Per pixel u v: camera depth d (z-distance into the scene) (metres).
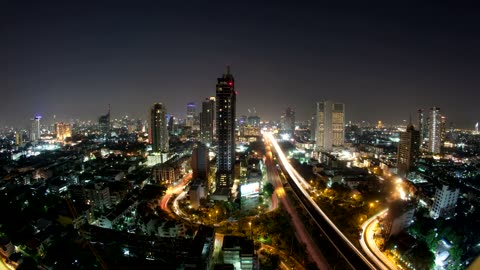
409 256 180.62
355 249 199.88
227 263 171.75
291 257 189.88
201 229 197.38
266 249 199.38
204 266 164.12
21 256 167.88
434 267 178.50
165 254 177.50
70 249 176.75
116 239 192.88
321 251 197.88
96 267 166.12
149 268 167.00
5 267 161.00
